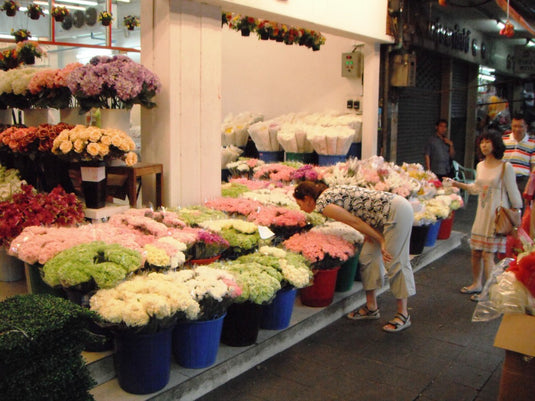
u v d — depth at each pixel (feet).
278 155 27.27
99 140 12.98
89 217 13.50
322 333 14.10
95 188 13.35
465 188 16.94
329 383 11.50
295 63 30.50
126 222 12.89
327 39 29.04
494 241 16.24
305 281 12.40
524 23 29.63
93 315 8.21
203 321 10.57
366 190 13.79
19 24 34.73
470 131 39.60
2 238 11.60
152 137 15.78
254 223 14.74
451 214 22.50
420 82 31.42
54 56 35.40
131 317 8.87
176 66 15.23
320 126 25.84
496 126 38.55
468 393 11.26
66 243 10.62
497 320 15.24
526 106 47.32
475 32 36.99
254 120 29.78
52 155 13.99
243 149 29.48
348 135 24.23
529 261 8.84
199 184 16.43
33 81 14.55
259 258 12.73
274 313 12.81
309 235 14.43
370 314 15.03
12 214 11.73
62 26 35.24
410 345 13.51
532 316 8.83
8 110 17.67
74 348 7.93
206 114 16.33
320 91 29.76
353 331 14.29
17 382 7.30
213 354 11.08
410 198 19.13
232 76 33.24
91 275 9.54
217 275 10.82
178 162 15.67
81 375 8.06
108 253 10.07
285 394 10.98
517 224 15.84
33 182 15.17
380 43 25.44
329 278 14.34
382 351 13.14
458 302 16.69
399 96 27.66
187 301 9.53
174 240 11.92
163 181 15.64
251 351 11.96
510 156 20.79
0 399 7.31
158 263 10.89
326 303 14.60
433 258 21.22
